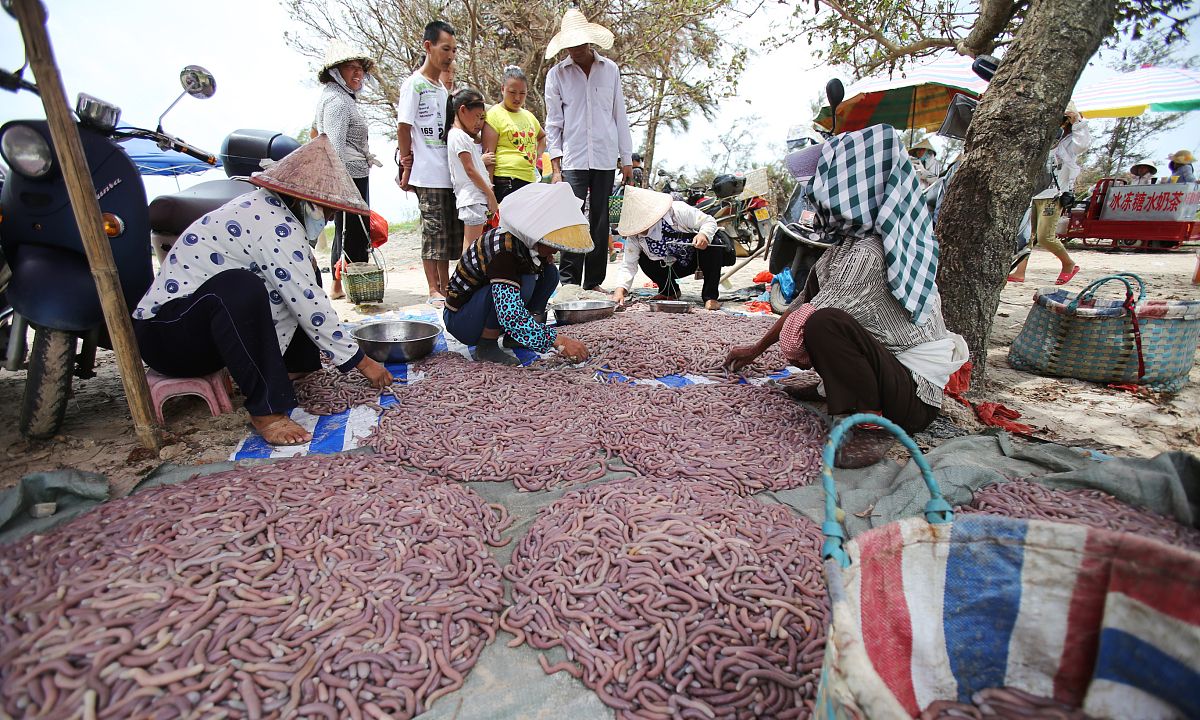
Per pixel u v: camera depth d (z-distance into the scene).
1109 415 3.81
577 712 1.73
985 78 4.60
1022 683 1.67
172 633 1.72
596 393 3.93
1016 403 4.01
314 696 1.66
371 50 17.48
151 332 3.23
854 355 3.06
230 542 2.10
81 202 2.70
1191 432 3.51
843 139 3.12
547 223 3.97
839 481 3.00
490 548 2.43
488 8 16.97
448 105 6.57
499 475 2.93
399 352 4.52
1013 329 6.18
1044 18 3.56
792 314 3.39
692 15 13.23
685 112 19.91
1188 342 4.21
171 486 2.52
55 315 3.08
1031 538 1.59
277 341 3.22
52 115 2.54
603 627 1.95
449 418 3.46
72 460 3.10
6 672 1.58
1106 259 12.72
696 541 2.23
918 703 1.63
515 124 7.11
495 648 1.96
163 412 3.71
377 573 2.07
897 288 3.07
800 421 3.52
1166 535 2.35
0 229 3.17
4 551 2.07
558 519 2.47
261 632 1.79
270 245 3.25
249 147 5.32
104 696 1.55
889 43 9.24
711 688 1.76
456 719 1.70
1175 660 1.42
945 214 4.03
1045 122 3.67
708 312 6.52
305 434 3.29
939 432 3.47
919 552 1.63
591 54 6.54
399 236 18.80
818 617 1.96
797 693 1.74
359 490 2.54
